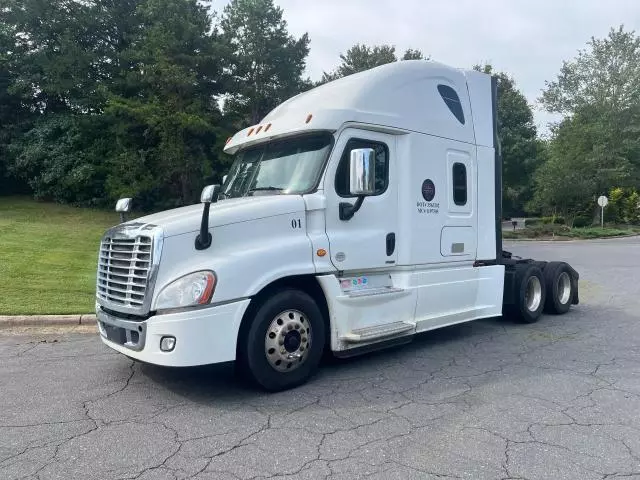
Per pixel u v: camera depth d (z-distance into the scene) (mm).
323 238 5594
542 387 5383
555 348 7004
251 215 5176
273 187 5973
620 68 44688
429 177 6770
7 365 6117
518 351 6852
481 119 7738
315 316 5457
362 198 5809
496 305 7891
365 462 3748
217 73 26797
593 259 19344
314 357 5461
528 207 42938
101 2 28141
